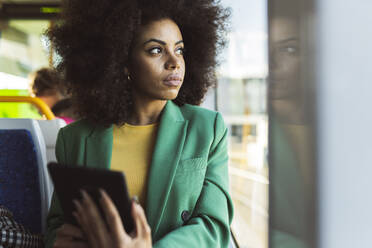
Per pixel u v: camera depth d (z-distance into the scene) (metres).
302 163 0.42
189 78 1.25
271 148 0.51
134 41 1.06
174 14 1.11
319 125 0.39
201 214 1.06
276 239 0.51
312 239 0.41
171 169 1.05
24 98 2.11
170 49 1.05
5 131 1.42
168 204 1.05
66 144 1.18
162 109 1.15
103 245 0.76
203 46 1.23
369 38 0.38
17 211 1.40
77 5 1.16
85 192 0.76
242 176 2.57
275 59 0.49
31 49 5.79
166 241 0.95
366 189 0.39
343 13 0.38
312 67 0.39
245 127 2.37
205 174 1.12
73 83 1.19
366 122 0.39
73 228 0.85
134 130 1.13
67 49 1.17
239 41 1.98
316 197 0.40
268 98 0.52
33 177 1.42
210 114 1.17
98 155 1.11
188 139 1.10
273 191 0.51
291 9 0.44
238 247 2.06
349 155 0.39
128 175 1.09
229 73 2.22
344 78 0.39
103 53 1.09
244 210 2.44
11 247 1.11
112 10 1.08
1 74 5.54
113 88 1.10
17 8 5.71
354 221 0.39
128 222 0.77
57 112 2.89
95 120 1.14
